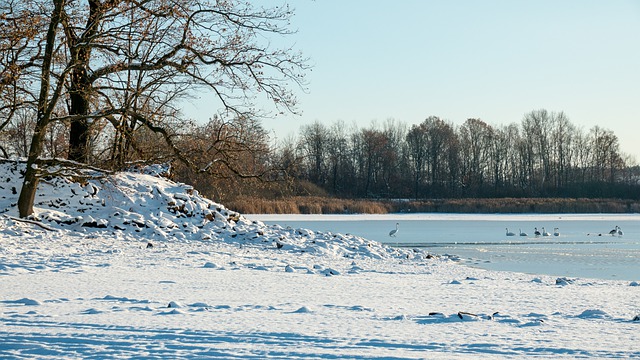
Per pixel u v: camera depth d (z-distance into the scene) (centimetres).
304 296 1074
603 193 9681
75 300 954
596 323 800
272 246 2288
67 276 1295
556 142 10931
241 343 653
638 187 9750
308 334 700
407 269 1795
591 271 2048
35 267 1432
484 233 4094
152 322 764
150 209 2477
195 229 2412
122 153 2536
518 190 10075
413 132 10800
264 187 2658
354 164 10256
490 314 869
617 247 3069
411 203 7062
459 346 645
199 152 2458
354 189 9962
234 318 805
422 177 10769
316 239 2450
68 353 608
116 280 1245
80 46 2244
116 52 2347
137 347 632
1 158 2545
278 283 1278
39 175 2256
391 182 10112
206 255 1889
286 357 595
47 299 957
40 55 2211
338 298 1056
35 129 2225
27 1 2134
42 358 590
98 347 631
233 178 2583
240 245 2261
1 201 2345
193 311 863
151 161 2452
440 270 1803
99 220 2320
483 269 2041
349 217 5816
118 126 2320
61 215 2327
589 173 11056
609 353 615
